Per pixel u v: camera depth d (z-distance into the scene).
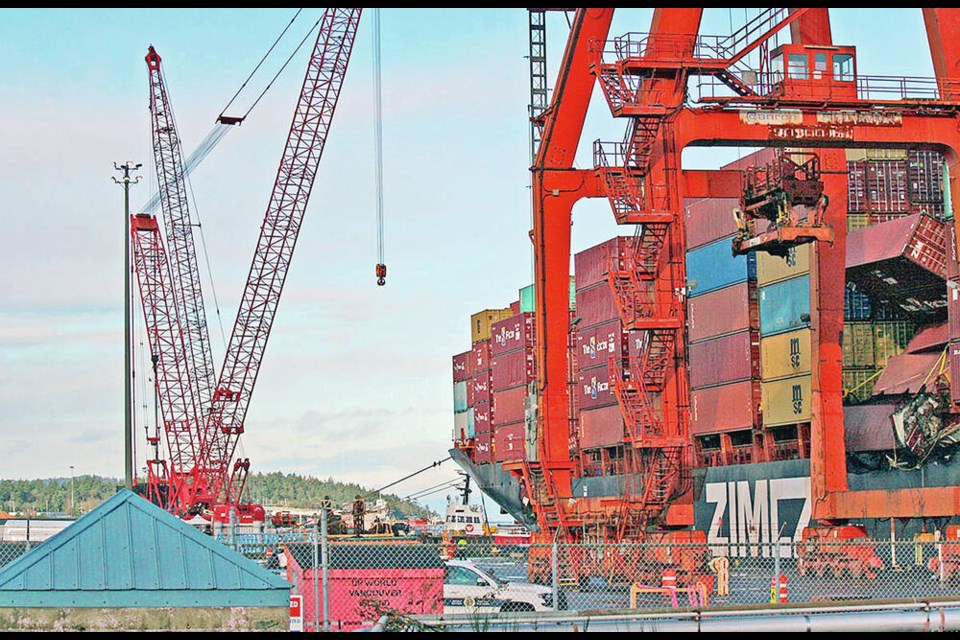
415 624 21.27
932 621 20.83
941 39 58.25
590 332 105.75
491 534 117.94
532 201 62.12
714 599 39.81
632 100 56.81
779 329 83.81
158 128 135.62
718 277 91.44
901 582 45.97
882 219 80.62
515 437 118.44
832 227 59.75
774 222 60.22
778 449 85.81
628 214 56.47
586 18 59.06
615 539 56.81
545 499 60.97
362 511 109.88
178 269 136.00
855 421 78.12
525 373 116.06
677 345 56.88
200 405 133.25
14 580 20.98
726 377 90.56
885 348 78.44
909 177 81.19
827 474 62.53
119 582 21.23
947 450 71.94
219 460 130.75
